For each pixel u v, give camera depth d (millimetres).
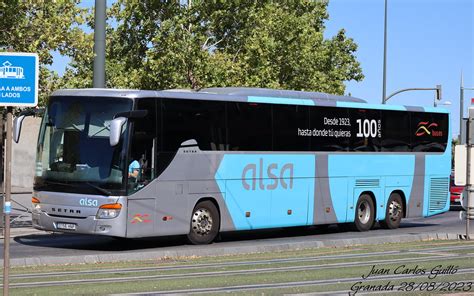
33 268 17359
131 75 34844
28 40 24641
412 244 23391
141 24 35812
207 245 22984
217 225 23438
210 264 18219
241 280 14984
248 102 24250
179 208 22297
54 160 21562
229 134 23672
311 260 18922
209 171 23109
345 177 27250
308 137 26016
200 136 22891
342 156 27156
